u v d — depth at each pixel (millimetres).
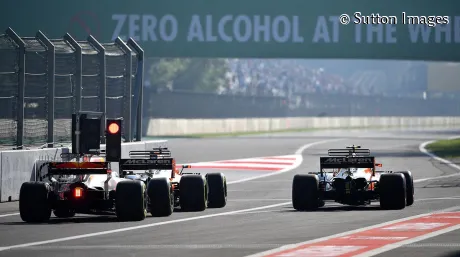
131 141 109500
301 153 170750
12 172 82312
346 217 65250
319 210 71000
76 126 64625
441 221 62406
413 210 70312
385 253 46750
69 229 58250
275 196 87062
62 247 49594
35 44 92750
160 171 72625
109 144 64562
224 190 74188
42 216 62625
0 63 90375
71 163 63188
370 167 71500
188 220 63375
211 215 66938
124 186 62250
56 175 65812
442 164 140875
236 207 74375
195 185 69562
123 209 61875
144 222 62031
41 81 93062
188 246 49688
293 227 59156
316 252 47250
